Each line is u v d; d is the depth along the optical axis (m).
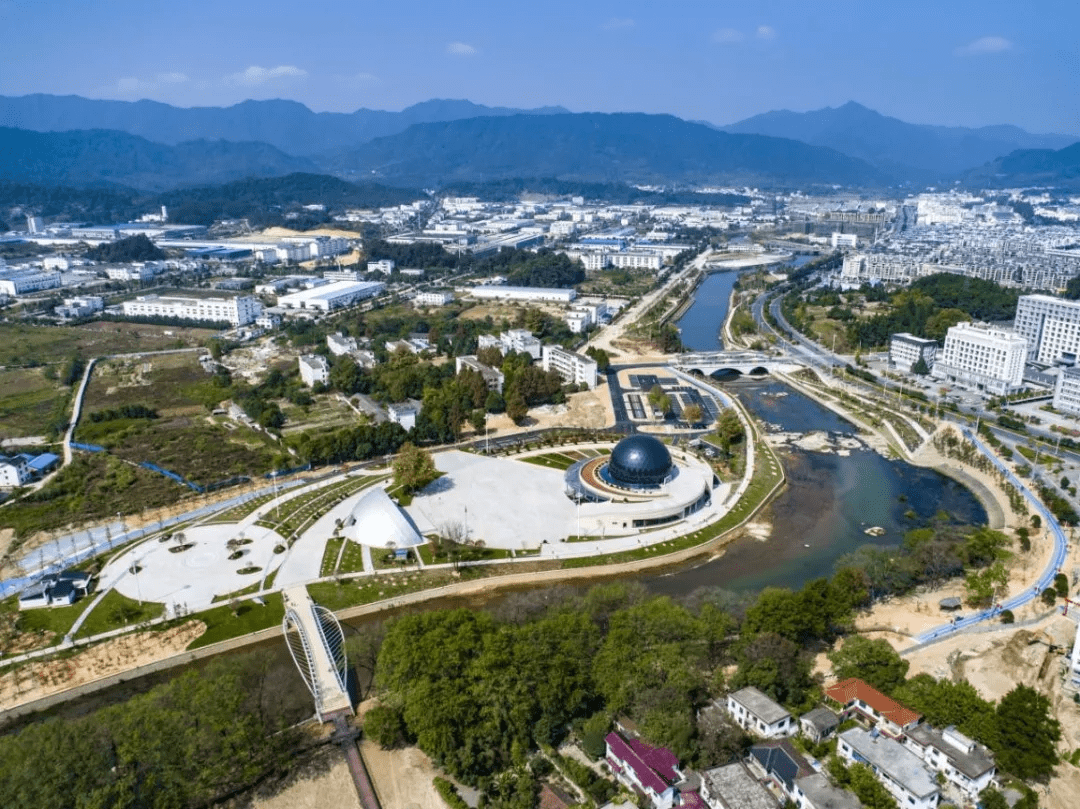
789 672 185.75
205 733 162.50
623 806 155.75
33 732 158.62
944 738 166.38
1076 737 176.12
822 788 151.75
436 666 178.62
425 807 160.00
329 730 182.88
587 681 183.00
